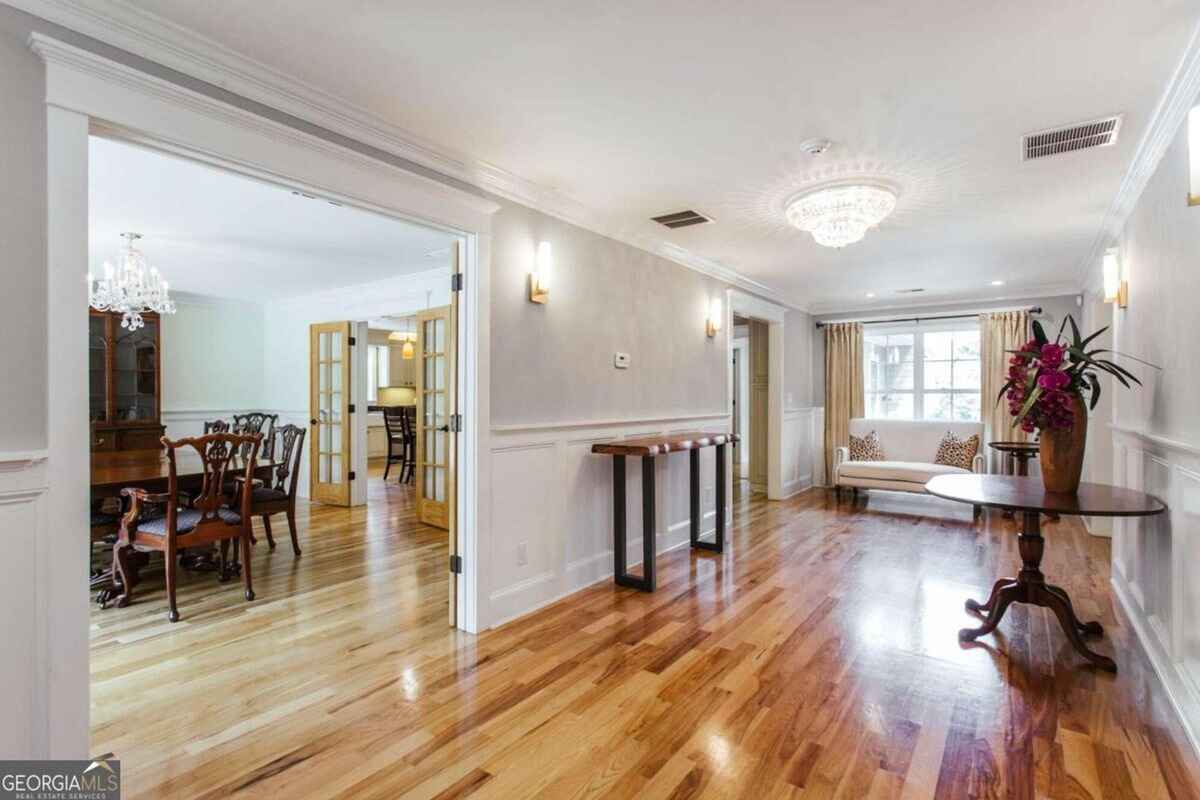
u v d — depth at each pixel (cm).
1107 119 232
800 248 435
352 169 229
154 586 357
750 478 733
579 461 350
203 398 658
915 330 684
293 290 614
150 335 604
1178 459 222
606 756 187
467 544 288
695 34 179
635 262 401
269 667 249
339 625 295
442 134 247
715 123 238
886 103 221
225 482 376
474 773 179
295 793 170
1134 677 239
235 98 195
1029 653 261
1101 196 316
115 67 166
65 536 159
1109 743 193
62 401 159
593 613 310
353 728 203
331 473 618
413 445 809
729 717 209
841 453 639
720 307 507
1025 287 588
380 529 507
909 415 690
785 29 177
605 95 216
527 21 173
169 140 178
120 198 319
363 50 188
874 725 204
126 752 189
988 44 183
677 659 255
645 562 344
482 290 286
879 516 555
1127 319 336
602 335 369
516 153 267
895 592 342
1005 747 191
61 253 158
